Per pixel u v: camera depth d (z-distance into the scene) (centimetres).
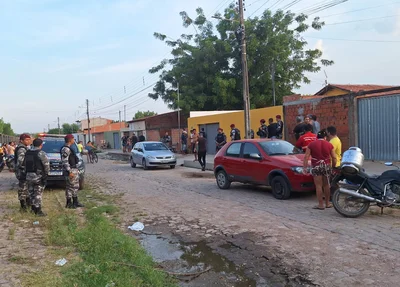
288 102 1889
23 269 477
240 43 1695
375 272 470
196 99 3281
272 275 486
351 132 1549
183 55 3594
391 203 727
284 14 3206
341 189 749
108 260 513
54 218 778
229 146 1162
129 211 898
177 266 535
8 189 1304
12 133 6875
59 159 1220
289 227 694
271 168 980
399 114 1393
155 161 1934
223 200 990
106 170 2044
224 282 473
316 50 3353
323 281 454
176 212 868
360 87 2431
